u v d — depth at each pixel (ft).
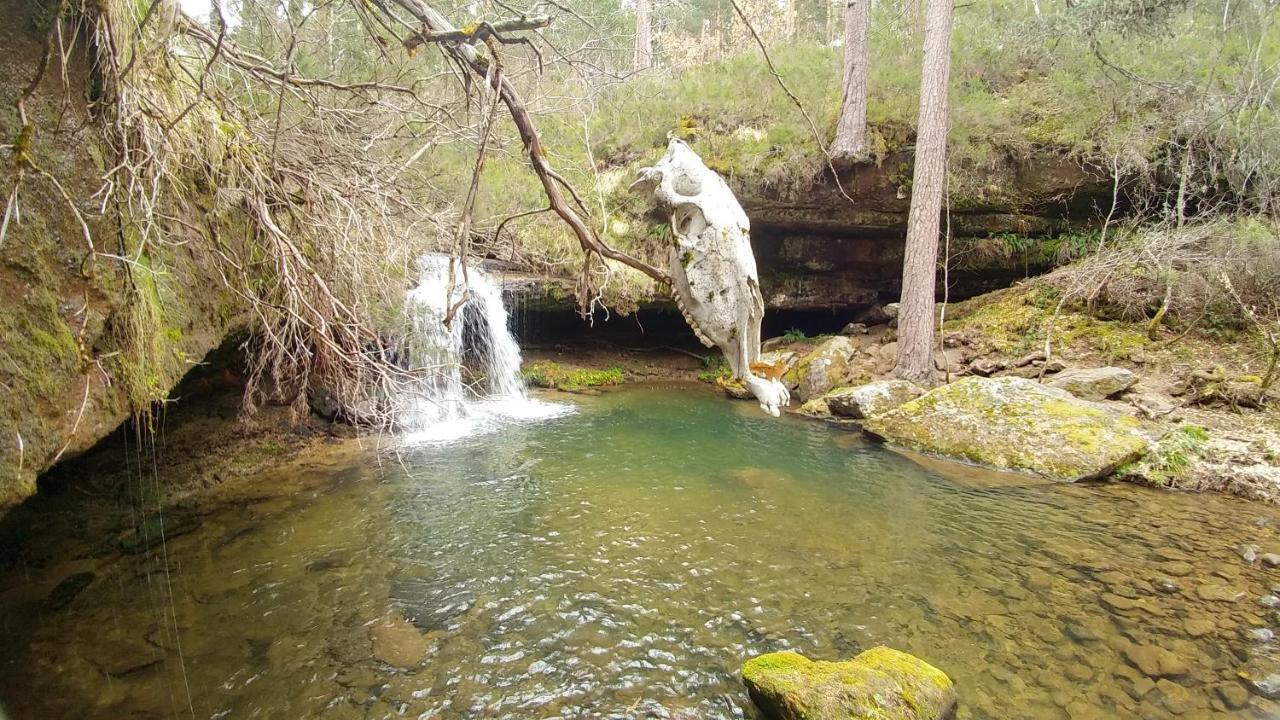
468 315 31.53
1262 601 13.16
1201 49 34.94
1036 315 33.99
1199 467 20.51
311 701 9.80
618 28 34.04
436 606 12.77
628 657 11.25
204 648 10.94
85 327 7.47
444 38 5.91
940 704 9.61
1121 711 9.89
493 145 18.92
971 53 38.63
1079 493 20.02
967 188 35.53
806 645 11.65
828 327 46.19
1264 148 29.35
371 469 21.06
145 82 9.13
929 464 23.03
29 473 6.66
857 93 33.76
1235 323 29.12
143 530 15.35
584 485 20.21
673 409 31.96
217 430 19.36
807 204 37.27
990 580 14.15
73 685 9.70
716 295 6.06
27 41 6.99
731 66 41.39
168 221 10.39
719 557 15.20
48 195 7.12
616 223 37.35
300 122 14.78
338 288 13.93
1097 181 33.99
